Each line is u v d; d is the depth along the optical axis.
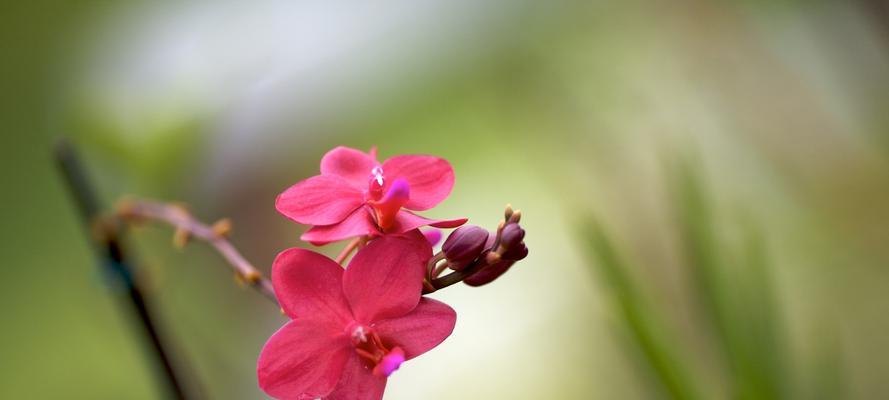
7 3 0.97
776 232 0.86
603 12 0.89
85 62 0.72
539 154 0.87
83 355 0.87
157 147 0.65
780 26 0.86
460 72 0.79
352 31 0.71
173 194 0.66
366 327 0.53
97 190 0.66
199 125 0.65
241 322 0.80
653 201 0.83
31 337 0.88
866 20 0.75
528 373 0.86
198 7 0.67
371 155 0.56
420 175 0.55
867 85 0.78
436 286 0.54
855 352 0.82
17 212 0.92
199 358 0.78
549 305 0.88
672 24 0.89
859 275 0.84
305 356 0.53
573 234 0.80
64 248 0.91
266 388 0.53
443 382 0.86
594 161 0.86
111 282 0.64
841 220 0.85
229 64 0.66
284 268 0.53
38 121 0.95
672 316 0.66
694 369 0.63
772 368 0.61
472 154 0.90
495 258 0.53
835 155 0.85
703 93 0.89
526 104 0.85
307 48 0.70
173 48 0.66
